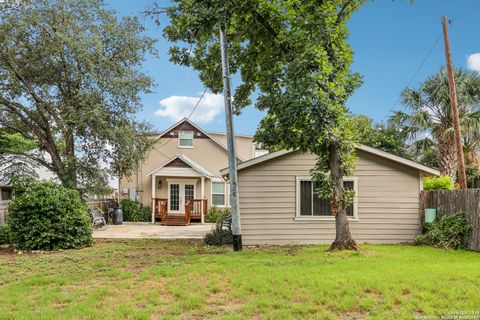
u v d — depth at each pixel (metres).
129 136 16.28
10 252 9.92
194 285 5.79
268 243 11.43
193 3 8.66
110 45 16.64
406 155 20.62
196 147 22.42
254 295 5.28
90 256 8.96
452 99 13.40
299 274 6.23
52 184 11.26
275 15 9.09
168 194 21.44
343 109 8.51
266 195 11.55
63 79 15.85
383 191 11.61
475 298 4.87
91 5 15.86
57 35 14.72
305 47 8.45
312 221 11.54
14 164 15.66
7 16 14.42
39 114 16.38
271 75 9.71
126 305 4.91
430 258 7.99
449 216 10.16
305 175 11.58
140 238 13.01
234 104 12.05
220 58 11.30
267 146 10.02
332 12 8.84
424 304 4.70
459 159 13.05
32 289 5.80
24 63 15.71
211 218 20.73
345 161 9.32
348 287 5.41
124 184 21.88
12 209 10.41
